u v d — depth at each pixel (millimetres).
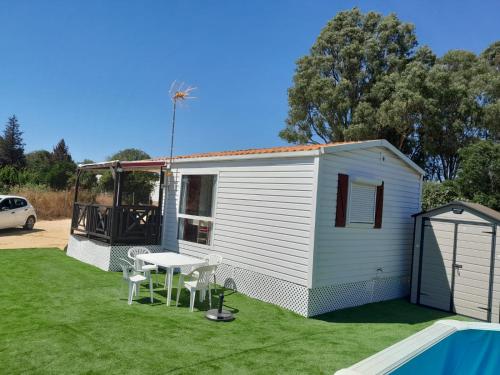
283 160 7051
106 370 3885
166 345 4664
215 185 8531
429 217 8281
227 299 7113
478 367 3088
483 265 7426
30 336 4734
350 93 24875
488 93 21625
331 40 26094
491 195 14555
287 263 6801
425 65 23391
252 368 4129
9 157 51000
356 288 7512
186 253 9164
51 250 11695
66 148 59844
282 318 6207
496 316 7148
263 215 7324
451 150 22312
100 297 6773
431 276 8133
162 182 10031
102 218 9633
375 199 7883
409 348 2467
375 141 7629
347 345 5055
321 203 6566
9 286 7227
